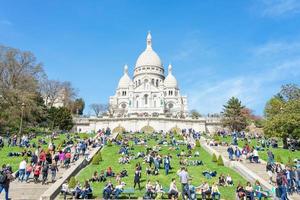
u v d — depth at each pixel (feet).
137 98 516.32
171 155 161.17
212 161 148.36
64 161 128.57
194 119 355.97
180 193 95.30
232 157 143.64
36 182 104.01
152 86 519.60
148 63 594.24
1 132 245.86
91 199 90.33
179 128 348.38
